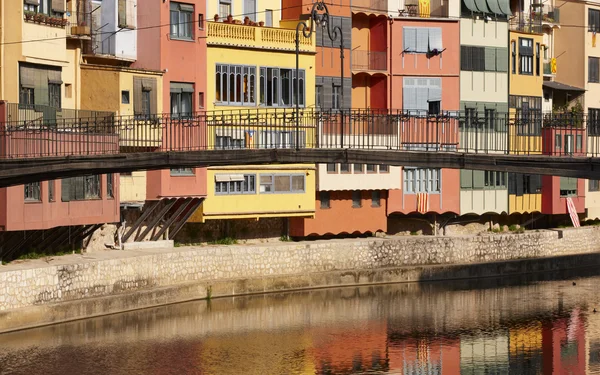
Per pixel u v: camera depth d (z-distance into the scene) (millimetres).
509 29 79938
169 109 60750
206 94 62562
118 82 57719
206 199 62469
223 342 53188
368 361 51281
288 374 48594
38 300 51344
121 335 52656
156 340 52562
